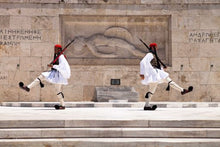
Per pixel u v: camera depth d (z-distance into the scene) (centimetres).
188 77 1458
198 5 1477
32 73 1441
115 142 574
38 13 1460
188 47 1466
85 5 1468
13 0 1455
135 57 1485
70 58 1469
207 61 1464
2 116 724
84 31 1490
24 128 634
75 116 734
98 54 1474
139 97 1451
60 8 1464
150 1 1475
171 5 1477
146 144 575
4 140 585
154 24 1498
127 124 646
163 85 1455
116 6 1474
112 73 1456
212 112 871
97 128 632
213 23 1476
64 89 1440
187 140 588
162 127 646
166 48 1490
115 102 1302
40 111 917
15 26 1452
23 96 1431
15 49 1444
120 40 1485
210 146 575
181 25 1473
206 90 1456
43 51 1449
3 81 1432
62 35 1472
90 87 1447
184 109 1052
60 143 577
